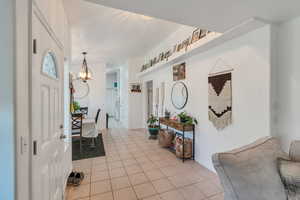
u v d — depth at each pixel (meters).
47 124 1.39
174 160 3.26
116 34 3.80
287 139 1.85
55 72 1.73
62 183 1.95
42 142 1.26
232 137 2.38
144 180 2.48
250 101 2.12
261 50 1.98
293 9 1.63
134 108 6.55
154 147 4.15
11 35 0.82
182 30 3.49
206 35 2.60
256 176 1.16
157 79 5.02
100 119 6.57
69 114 2.69
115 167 2.95
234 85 2.35
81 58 5.77
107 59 6.23
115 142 4.64
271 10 1.65
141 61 6.51
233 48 2.36
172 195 2.10
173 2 1.55
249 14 1.74
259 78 2.01
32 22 1.04
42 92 1.26
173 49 3.91
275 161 1.30
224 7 1.62
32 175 1.04
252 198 1.11
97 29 3.46
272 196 1.13
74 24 3.16
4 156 0.81
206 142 2.91
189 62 3.38
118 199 2.02
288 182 1.18
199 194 2.12
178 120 3.51
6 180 0.81
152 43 4.62
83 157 3.46
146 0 1.53
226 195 1.16
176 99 3.87
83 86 6.40
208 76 2.85
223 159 1.16
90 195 2.11
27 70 0.99
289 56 1.83
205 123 2.94
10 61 0.81
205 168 2.88
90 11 2.70
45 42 1.34
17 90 0.84
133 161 3.23
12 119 0.82
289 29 1.83
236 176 1.13
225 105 2.48
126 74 6.75
